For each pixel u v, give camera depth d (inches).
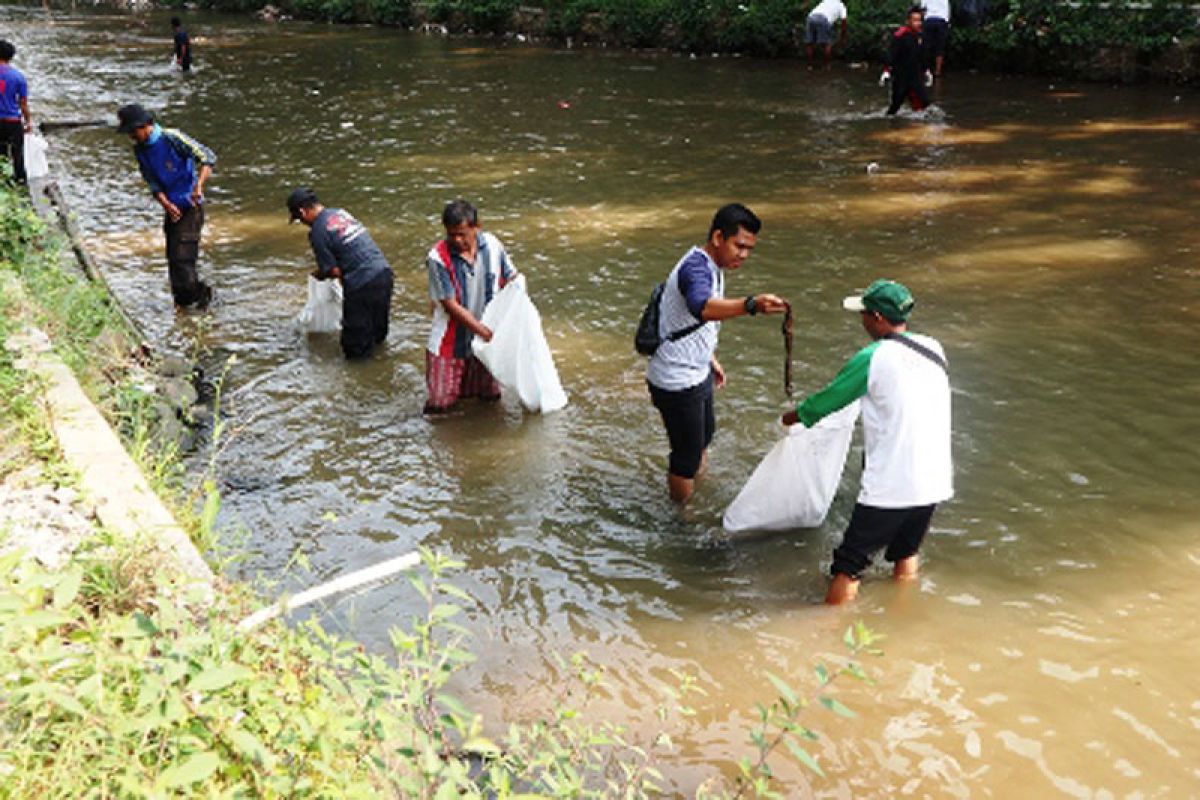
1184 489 232.2
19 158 503.2
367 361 319.3
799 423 215.5
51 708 114.1
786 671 181.2
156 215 485.4
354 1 1341.0
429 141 643.5
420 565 212.8
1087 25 755.4
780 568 212.1
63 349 247.1
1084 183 483.8
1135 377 286.4
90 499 177.3
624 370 308.8
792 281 371.9
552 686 178.5
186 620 127.3
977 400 276.7
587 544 222.1
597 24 1056.2
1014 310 336.8
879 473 190.4
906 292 190.2
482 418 281.3
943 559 211.0
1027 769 158.6
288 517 231.6
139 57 1075.9
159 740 113.1
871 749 163.0
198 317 355.9
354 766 118.3
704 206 476.4
